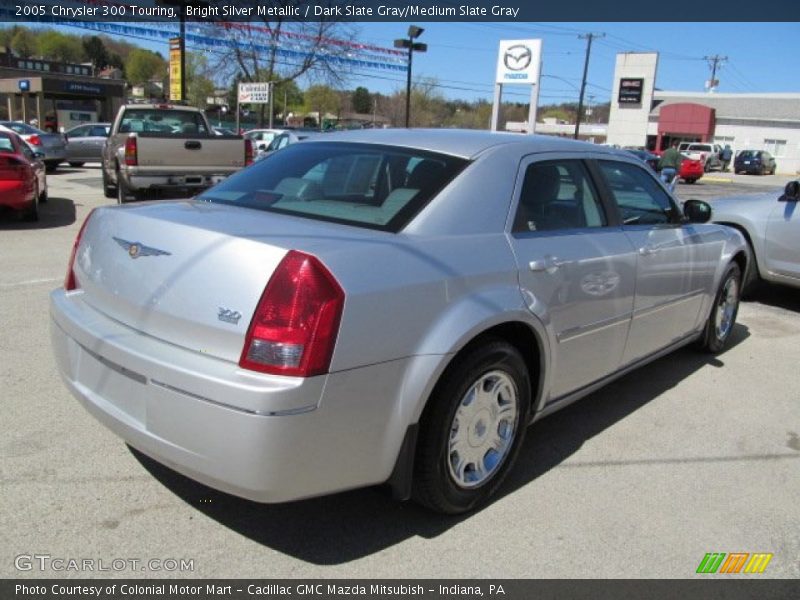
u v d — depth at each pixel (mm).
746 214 7617
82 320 2869
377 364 2502
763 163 48281
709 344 5445
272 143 18781
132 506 2977
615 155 4152
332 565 2688
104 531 2801
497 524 3031
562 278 3303
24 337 4988
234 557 2701
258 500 2428
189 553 2707
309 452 2393
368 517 3018
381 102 78250
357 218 2949
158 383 2477
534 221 3342
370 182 3193
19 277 6820
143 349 2564
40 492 3029
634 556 2861
